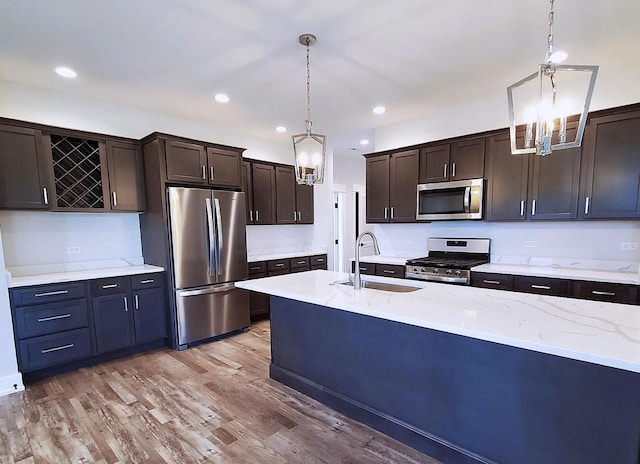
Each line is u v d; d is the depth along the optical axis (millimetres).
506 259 3674
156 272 3395
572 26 2201
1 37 2229
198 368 2967
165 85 3082
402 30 2234
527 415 1493
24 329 2672
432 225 4242
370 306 1777
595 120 2844
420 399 1855
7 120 2717
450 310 1670
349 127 4574
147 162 3477
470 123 3730
